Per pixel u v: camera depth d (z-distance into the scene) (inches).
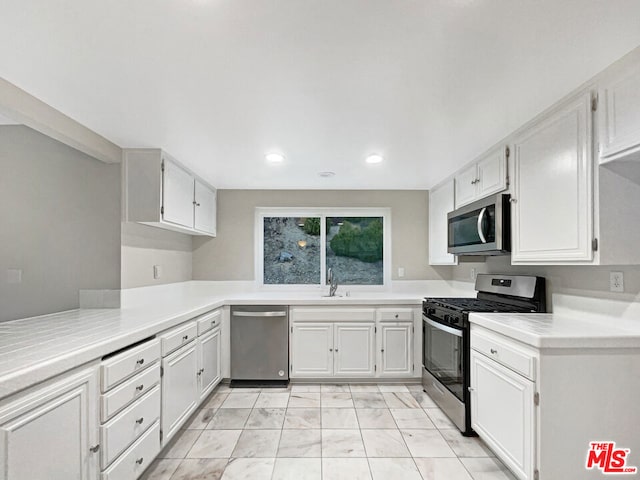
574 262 68.0
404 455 83.9
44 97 68.1
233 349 130.0
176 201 111.4
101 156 94.0
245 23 46.4
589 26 47.7
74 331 68.9
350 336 130.7
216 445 88.6
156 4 42.7
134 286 105.3
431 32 48.7
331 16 45.3
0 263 97.6
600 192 62.9
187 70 58.4
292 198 157.3
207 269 154.9
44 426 48.5
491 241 93.8
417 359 131.2
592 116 63.1
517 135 86.2
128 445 66.3
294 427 97.9
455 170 124.1
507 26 47.6
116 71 58.6
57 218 98.2
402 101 70.3
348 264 161.2
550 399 62.8
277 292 157.2
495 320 78.8
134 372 68.9
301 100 69.7
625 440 63.1
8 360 49.4
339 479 74.9
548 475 62.5
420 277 157.5
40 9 43.3
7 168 98.0
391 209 158.2
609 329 68.4
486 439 81.0
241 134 88.7
